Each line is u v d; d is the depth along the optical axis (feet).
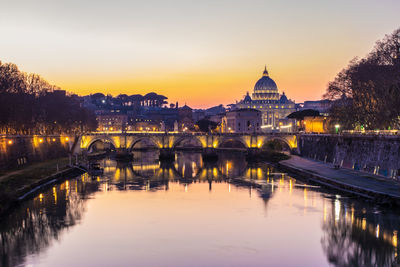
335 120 525.34
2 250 190.49
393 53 380.17
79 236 209.97
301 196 299.99
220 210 263.90
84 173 455.22
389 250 187.83
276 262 176.55
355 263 174.81
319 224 226.99
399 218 230.68
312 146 560.61
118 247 193.88
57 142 567.59
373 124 424.87
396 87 362.53
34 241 202.39
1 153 380.99
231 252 187.83
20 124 501.97
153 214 254.27
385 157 332.19
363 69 420.36
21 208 266.57
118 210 263.90
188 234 213.25
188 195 316.81
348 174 360.89
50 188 344.49
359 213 242.37
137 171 485.97
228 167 531.50
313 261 177.58
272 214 250.98
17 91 503.20
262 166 536.83
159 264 174.70
